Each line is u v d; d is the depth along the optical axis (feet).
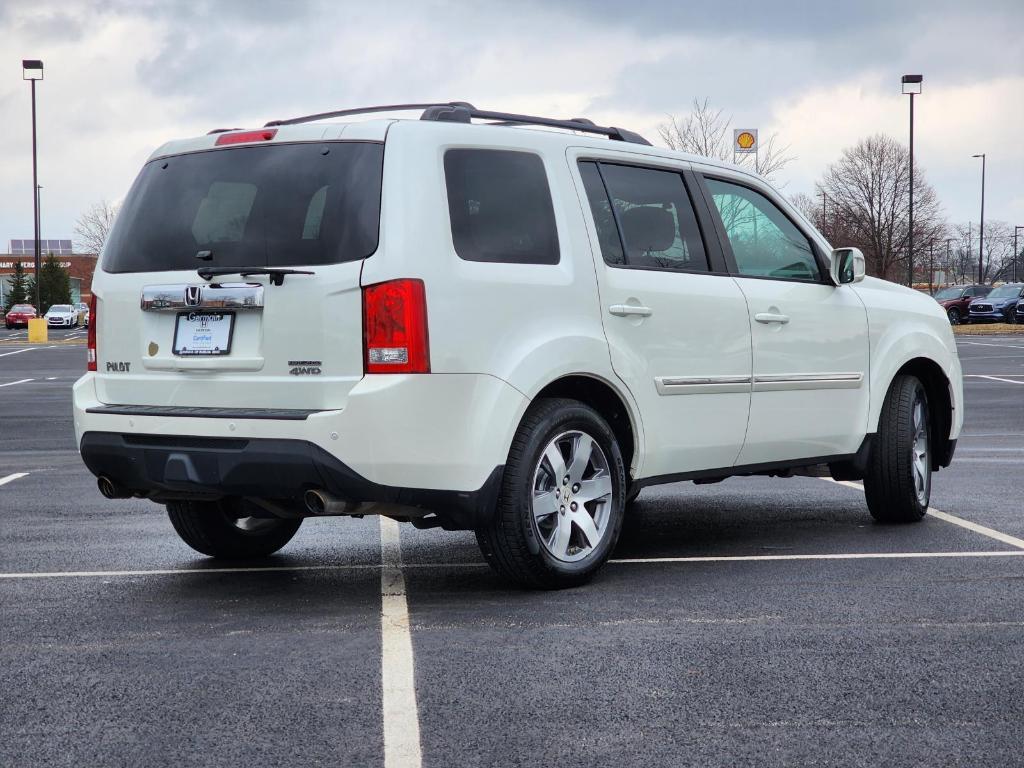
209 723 12.16
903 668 13.96
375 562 20.90
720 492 29.96
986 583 18.56
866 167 243.60
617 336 18.78
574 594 17.94
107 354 18.62
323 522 25.76
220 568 20.40
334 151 17.11
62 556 21.54
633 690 13.17
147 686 13.42
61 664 14.34
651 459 19.51
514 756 11.19
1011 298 174.19
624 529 24.12
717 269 20.85
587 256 18.57
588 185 19.08
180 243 17.92
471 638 15.39
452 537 23.71
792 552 21.31
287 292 16.76
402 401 16.16
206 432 17.07
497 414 16.92
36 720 12.30
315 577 19.54
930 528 23.82
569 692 13.10
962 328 162.40
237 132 17.97
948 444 25.84
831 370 22.58
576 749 11.37
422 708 12.58
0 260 409.49
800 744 11.50
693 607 17.02
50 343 150.71
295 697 12.98
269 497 17.29
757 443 21.27
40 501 28.63
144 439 17.87
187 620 16.55
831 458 22.95
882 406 23.97
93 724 12.16
